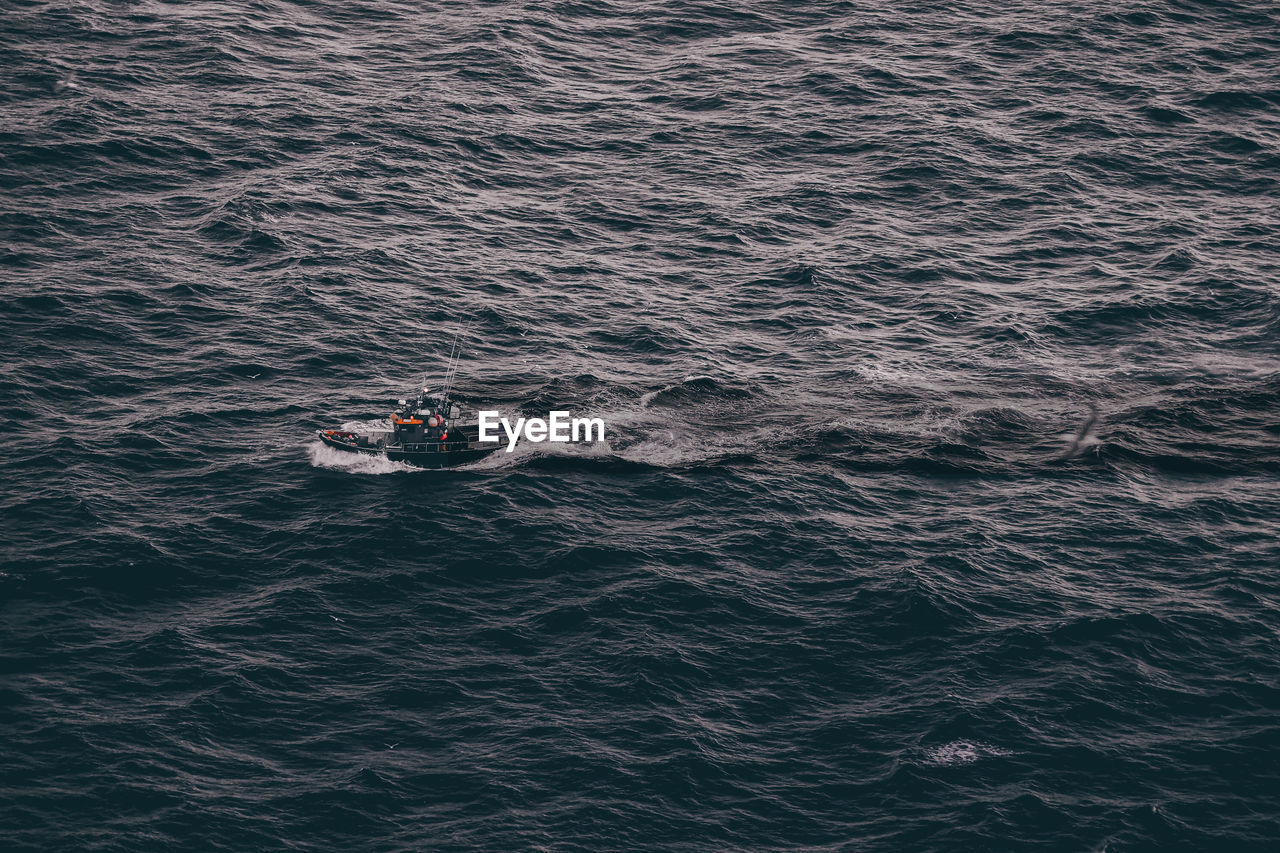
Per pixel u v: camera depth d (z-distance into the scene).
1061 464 95.38
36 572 80.94
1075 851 66.94
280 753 71.25
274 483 90.38
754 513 89.62
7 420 93.88
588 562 84.56
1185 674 77.00
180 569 82.50
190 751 70.75
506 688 75.62
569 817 68.44
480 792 69.56
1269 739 72.75
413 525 86.81
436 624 79.75
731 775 70.94
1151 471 94.75
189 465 91.56
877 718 74.25
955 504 91.19
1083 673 76.69
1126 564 85.50
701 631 79.69
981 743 72.44
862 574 84.25
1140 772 70.94
